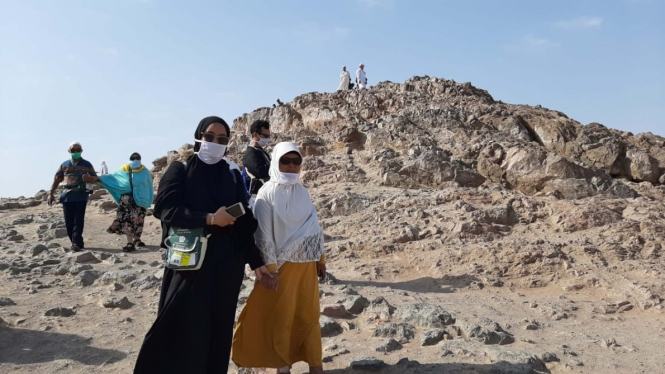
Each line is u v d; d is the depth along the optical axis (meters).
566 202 10.71
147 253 9.60
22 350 4.85
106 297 6.34
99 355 4.75
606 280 7.66
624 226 9.46
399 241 9.63
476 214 10.32
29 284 7.05
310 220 4.15
